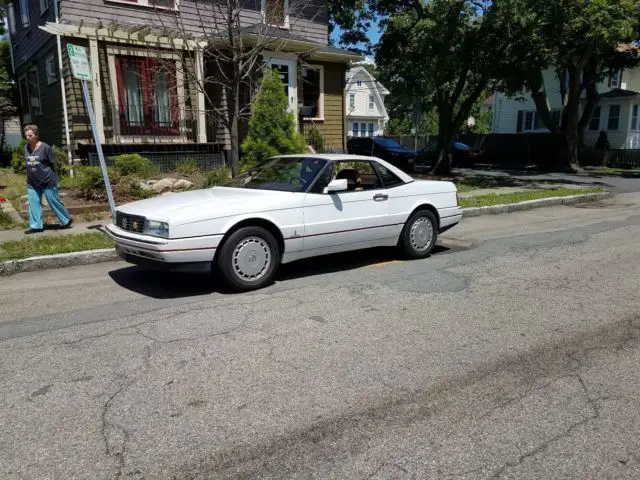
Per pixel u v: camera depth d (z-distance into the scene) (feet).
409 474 9.25
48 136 56.54
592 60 87.04
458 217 26.66
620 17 61.52
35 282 21.04
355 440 10.23
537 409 11.44
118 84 48.21
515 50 62.69
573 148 87.81
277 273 22.54
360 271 22.94
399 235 24.43
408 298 18.95
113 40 47.03
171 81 50.24
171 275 22.02
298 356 13.92
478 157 102.47
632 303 18.54
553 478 9.19
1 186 42.57
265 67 45.98
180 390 12.07
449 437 10.37
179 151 50.11
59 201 29.71
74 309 17.66
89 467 9.35
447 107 70.49
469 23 62.18
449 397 11.90
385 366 13.39
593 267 23.59
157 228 18.26
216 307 17.76
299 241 20.68
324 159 22.47
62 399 11.64
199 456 9.69
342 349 14.39
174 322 16.33
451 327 16.12
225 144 53.36
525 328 16.11
